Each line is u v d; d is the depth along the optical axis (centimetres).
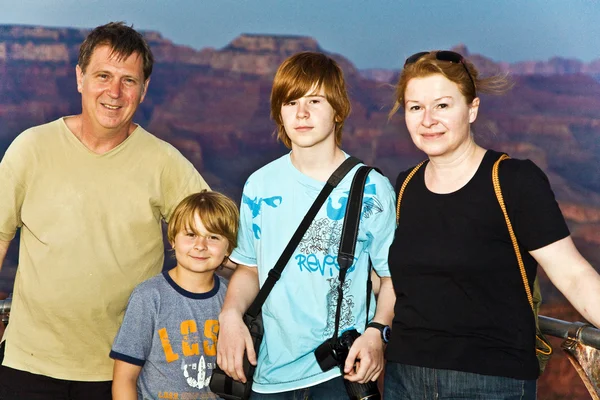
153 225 286
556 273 210
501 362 214
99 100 268
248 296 263
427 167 241
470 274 219
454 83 222
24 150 273
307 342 244
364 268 250
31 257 276
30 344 277
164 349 270
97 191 276
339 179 250
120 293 281
